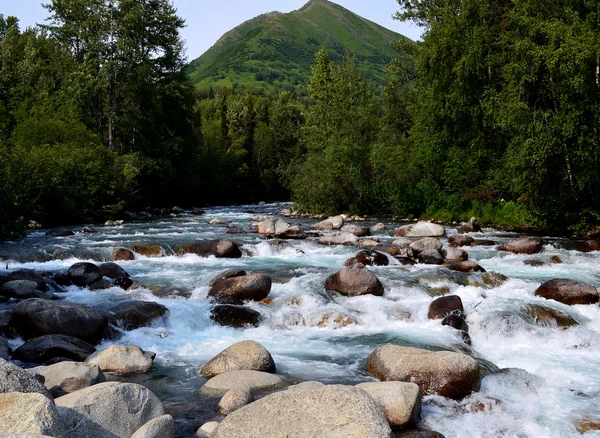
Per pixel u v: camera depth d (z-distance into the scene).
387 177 37.28
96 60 43.56
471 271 16.39
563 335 11.49
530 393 8.42
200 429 6.73
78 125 39.12
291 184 42.84
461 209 33.66
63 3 47.19
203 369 9.11
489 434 7.10
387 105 53.91
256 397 7.88
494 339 11.50
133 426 6.22
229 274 14.78
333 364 9.61
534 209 27.45
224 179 62.34
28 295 13.25
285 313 12.40
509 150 28.41
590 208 25.88
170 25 49.81
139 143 47.00
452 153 34.94
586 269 17.77
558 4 28.06
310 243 22.47
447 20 35.69
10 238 23.22
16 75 49.78
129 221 35.00
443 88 35.91
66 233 25.25
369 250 18.61
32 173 30.03
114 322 11.34
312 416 5.51
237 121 83.31
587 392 8.62
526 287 15.02
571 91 24.23
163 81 50.28
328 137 46.78
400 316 12.41
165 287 14.68
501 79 33.47
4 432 4.30
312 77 57.69
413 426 7.07
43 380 7.69
